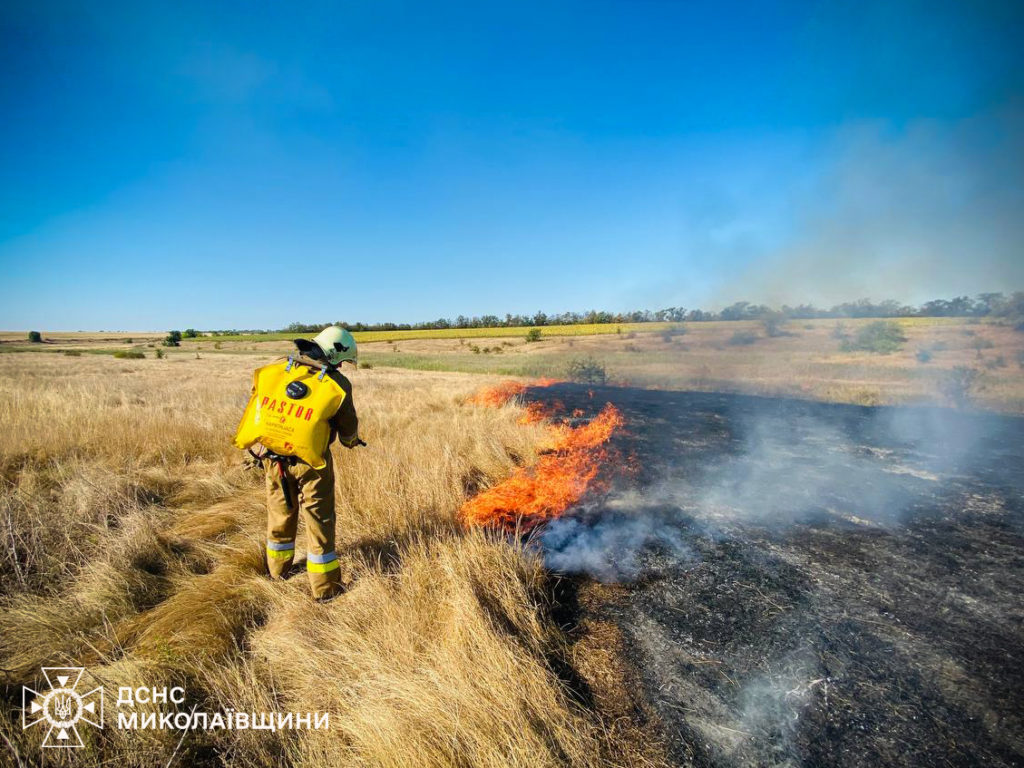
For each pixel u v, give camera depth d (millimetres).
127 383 15305
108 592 2779
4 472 4805
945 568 3094
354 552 3266
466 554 2975
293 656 2320
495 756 1720
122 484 4438
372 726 1863
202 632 2467
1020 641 2371
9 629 2492
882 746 1812
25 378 15680
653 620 2621
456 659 2137
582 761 1754
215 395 10727
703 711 2004
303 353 3039
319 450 2746
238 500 4328
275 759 1849
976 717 1922
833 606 2703
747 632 2494
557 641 2445
